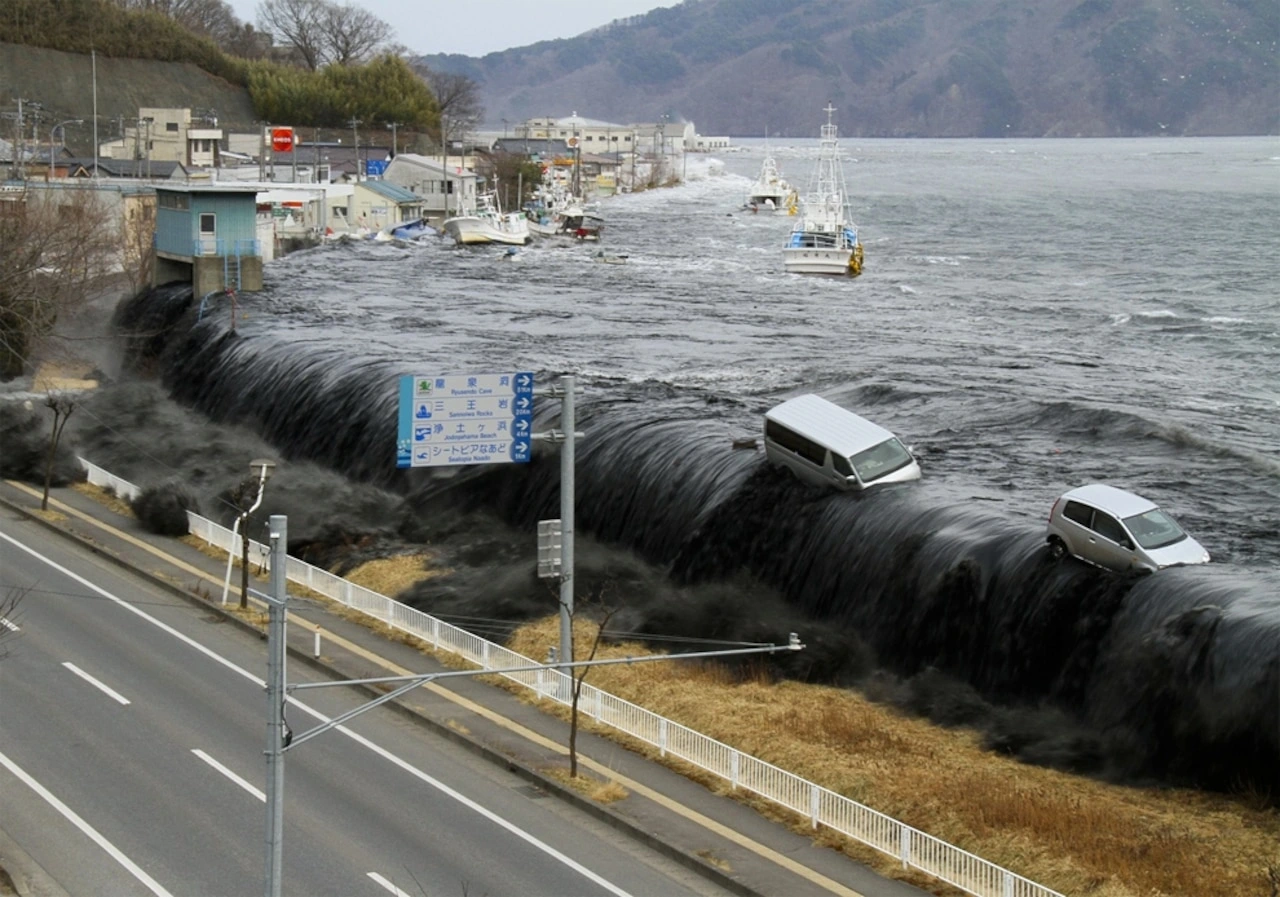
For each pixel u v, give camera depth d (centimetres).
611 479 5369
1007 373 7794
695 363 7912
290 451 6694
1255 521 4509
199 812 3131
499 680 3994
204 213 9031
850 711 3725
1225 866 2794
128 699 3788
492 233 15238
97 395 7625
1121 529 3769
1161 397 7206
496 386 3641
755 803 3216
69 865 2869
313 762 3434
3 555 5084
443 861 2941
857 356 8306
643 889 2848
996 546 4047
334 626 4453
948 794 3138
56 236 9031
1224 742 3253
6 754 3391
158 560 5078
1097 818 3009
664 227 19575
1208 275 13338
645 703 3772
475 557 5103
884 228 18875
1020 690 3819
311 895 2772
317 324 8356
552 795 3297
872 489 4581
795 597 4528
